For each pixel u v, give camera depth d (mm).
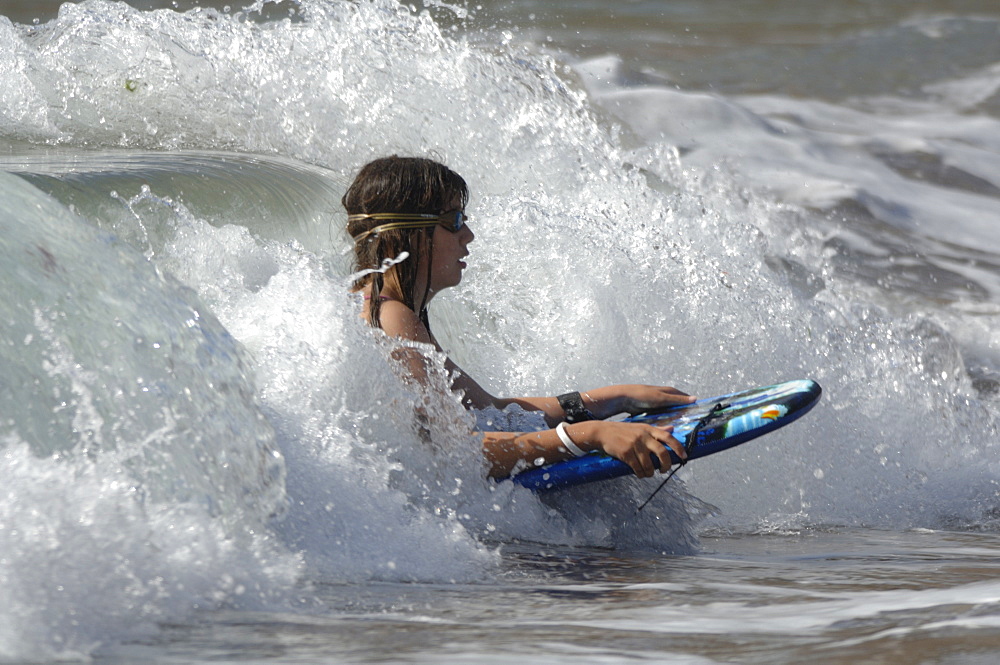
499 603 7984
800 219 33156
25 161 16984
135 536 7402
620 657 6355
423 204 11609
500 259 17641
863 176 38375
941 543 13242
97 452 7961
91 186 14938
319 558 8742
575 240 17516
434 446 11047
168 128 22188
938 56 58094
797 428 16078
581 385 16688
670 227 21172
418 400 11055
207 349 9117
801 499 15562
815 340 18016
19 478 7406
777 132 42344
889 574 9781
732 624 7305
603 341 16859
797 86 51062
